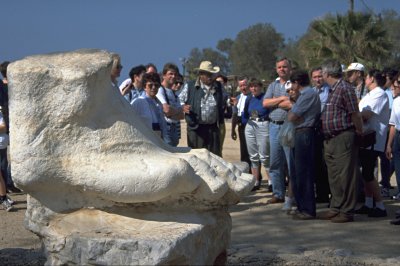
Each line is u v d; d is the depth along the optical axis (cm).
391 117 854
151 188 376
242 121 1020
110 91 403
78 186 384
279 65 847
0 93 849
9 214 821
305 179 772
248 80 1045
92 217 388
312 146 765
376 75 786
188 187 391
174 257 360
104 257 359
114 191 377
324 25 2655
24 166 377
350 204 757
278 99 825
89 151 384
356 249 633
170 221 394
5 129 838
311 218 777
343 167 746
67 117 378
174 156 408
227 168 434
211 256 426
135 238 360
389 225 742
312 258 588
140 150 396
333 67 738
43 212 392
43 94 377
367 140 764
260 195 955
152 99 750
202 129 863
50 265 385
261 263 573
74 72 376
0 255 602
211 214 422
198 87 862
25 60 387
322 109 822
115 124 394
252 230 727
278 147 866
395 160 862
